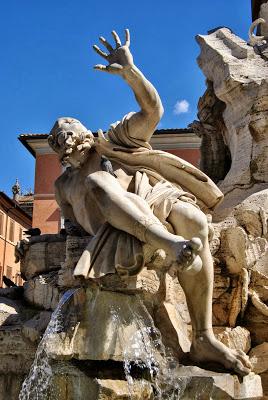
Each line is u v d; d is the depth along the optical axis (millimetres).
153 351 4227
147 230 4105
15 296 5836
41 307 5383
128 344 4145
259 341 4953
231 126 6898
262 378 4738
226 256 5191
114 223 4309
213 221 5801
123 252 4184
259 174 6199
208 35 7723
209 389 3883
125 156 4930
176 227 4434
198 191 4957
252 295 5020
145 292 4375
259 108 6371
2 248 26594
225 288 5113
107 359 4062
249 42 7270
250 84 6520
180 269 3846
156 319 4523
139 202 4371
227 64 6816
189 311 4402
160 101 4773
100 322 4168
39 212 25094
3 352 5016
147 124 4840
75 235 5090
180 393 3971
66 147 4875
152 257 4367
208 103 7570
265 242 5191
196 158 23578
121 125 4969
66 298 4363
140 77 4617
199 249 3805
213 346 4223
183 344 4469
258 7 8406
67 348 4074
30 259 5883
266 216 5355
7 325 5219
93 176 4590
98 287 4219
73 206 5027
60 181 5230
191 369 4137
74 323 4172
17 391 4891
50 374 4117
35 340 4848
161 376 4105
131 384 3992
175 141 23781
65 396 4035
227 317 5023
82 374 4027
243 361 4152
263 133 6305
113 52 4645
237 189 6215
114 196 4359
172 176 4941
